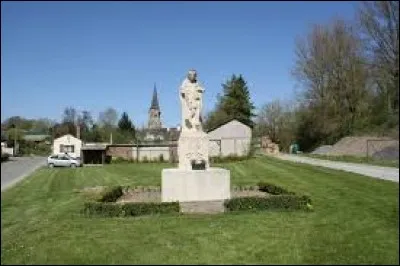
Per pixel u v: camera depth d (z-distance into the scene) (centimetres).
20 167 5609
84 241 1165
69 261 995
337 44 6331
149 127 12731
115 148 7206
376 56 4950
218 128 7350
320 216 1459
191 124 1945
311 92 6925
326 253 1029
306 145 7844
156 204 1576
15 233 1355
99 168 5269
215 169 1911
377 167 3950
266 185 2264
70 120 11062
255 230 1251
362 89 6100
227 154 6869
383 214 1472
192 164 1905
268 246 1089
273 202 1630
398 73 4803
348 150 5850
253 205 1623
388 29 4547
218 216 1480
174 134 9594
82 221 1455
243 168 4334
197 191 1847
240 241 1136
